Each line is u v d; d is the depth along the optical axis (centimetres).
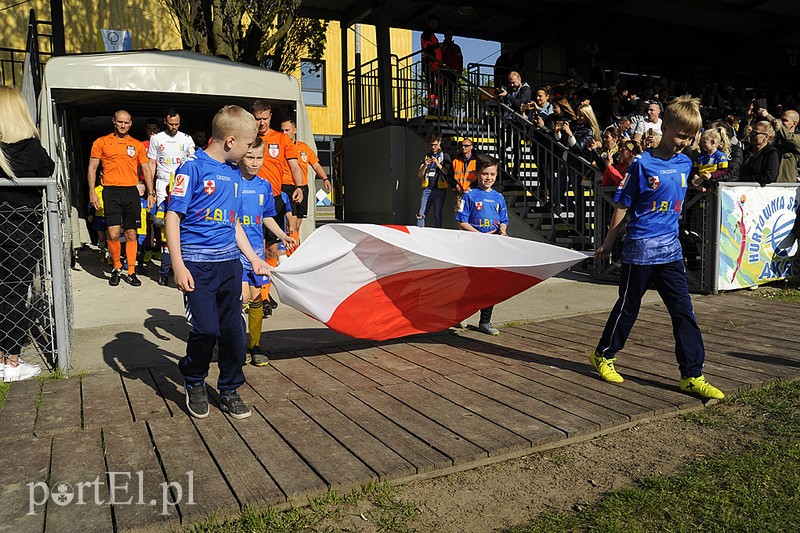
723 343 526
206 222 343
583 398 394
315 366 463
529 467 310
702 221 763
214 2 997
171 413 364
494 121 1158
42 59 1463
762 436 345
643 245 402
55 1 1021
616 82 1434
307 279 431
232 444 321
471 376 439
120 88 866
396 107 1411
